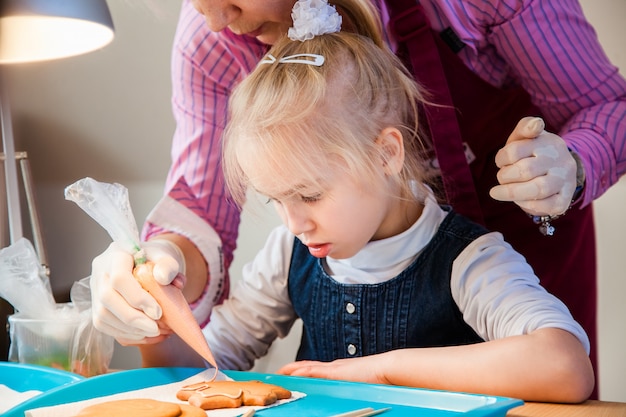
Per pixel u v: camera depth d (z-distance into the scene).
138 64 2.55
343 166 1.05
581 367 0.92
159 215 1.37
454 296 1.15
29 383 1.10
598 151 1.21
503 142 1.34
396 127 1.15
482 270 1.12
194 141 1.45
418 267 1.19
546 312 1.00
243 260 2.37
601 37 1.99
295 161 1.02
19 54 1.43
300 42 1.14
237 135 1.07
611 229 2.01
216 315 1.33
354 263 1.22
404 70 1.23
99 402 0.92
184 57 1.45
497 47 1.29
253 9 1.10
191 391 0.93
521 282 1.08
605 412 0.88
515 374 0.92
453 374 0.95
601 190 1.23
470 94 1.31
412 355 0.99
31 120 2.73
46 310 1.16
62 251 2.75
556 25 1.23
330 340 1.25
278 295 1.33
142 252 1.07
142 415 0.82
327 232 1.06
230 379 1.03
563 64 1.25
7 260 1.16
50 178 2.74
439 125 1.24
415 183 1.20
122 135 2.62
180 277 1.06
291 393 0.96
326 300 1.26
